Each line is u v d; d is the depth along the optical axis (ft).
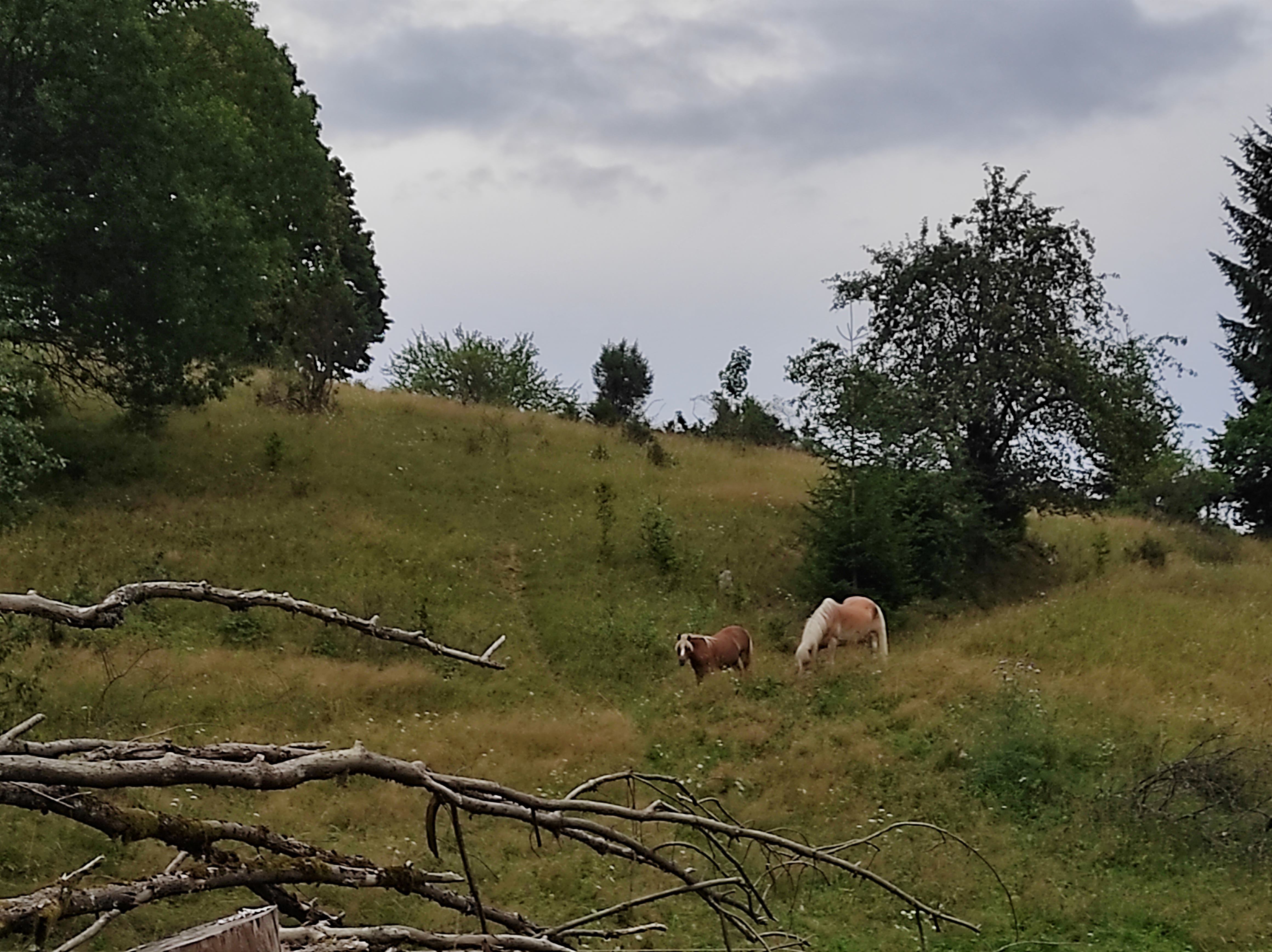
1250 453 114.11
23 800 9.87
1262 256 121.60
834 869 29.86
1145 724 42.57
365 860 12.67
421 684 46.62
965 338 76.95
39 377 64.54
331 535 64.64
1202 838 33.06
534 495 79.10
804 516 80.23
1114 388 74.18
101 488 66.49
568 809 12.51
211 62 78.69
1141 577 73.82
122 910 10.43
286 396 92.89
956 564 71.97
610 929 25.34
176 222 64.28
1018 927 26.30
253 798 32.14
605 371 155.22
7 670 39.88
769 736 42.16
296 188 82.33
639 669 53.26
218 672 44.24
